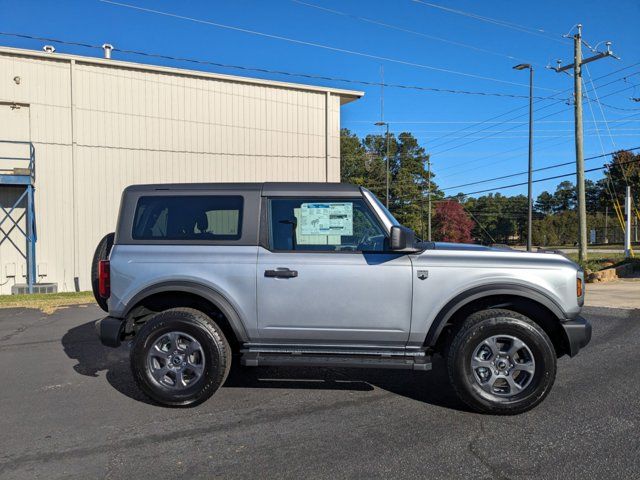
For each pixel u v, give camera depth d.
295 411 4.53
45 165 15.41
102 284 4.81
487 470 3.39
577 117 19.73
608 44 19.20
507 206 94.25
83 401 4.85
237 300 4.59
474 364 4.37
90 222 15.91
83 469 3.48
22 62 15.12
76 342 7.47
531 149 28.11
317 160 18.75
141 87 16.33
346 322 4.53
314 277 4.54
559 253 4.90
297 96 18.39
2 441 3.95
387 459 3.57
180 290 4.61
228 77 17.19
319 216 4.71
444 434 3.99
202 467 3.49
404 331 4.50
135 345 4.61
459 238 63.50
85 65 15.70
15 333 8.20
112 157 16.08
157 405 4.71
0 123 15.11
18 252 15.51
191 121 16.94
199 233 4.79
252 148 17.75
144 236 4.80
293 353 4.62
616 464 3.44
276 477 3.34
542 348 4.26
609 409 4.45
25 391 5.17
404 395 4.94
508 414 4.35
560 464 3.46
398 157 65.50
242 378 5.50
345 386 5.23
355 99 19.69
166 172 16.69
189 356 4.61
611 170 49.84
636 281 15.21
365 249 4.64
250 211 4.73
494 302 4.68
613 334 7.54
